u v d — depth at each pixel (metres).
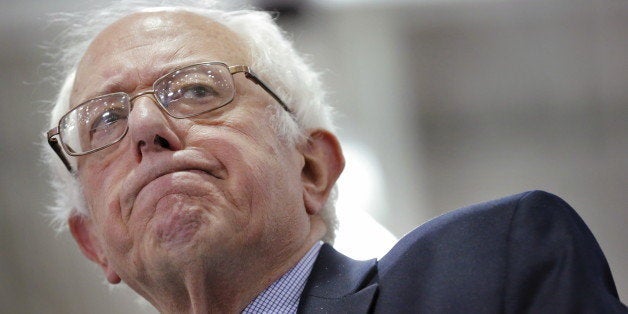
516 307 2.92
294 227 3.41
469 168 6.86
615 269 6.25
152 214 3.18
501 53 6.88
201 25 3.59
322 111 3.83
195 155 3.21
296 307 3.35
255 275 3.35
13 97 7.12
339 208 4.72
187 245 3.13
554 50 6.80
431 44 7.08
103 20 4.08
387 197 6.82
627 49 6.64
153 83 3.38
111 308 6.75
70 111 3.50
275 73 3.62
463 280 3.01
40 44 7.12
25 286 6.90
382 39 7.14
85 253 3.95
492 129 6.85
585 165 6.57
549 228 3.04
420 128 7.02
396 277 3.14
